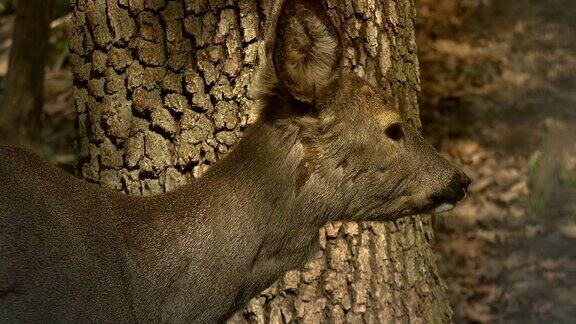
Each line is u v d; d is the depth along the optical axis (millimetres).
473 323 14992
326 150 8938
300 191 8930
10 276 8297
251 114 9992
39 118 18141
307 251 9141
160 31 10180
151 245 8766
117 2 10227
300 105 8805
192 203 8891
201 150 10117
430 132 18859
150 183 10195
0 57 21734
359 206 9203
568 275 15797
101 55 10320
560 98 19672
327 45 8734
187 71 10133
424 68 20453
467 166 18156
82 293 8492
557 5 22609
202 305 8797
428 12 22031
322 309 10320
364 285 10477
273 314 10203
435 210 9508
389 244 10672
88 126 10523
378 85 10711
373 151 9102
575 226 16828
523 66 20719
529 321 14961
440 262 16188
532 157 18266
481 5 22375
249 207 8828
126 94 10258
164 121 10156
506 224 16938
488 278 15797
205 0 10094
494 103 19547
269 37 8844
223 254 8789
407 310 10781
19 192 8477
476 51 21000
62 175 8844
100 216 8742
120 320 8602
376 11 10719
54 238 8469
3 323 8281
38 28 17859
